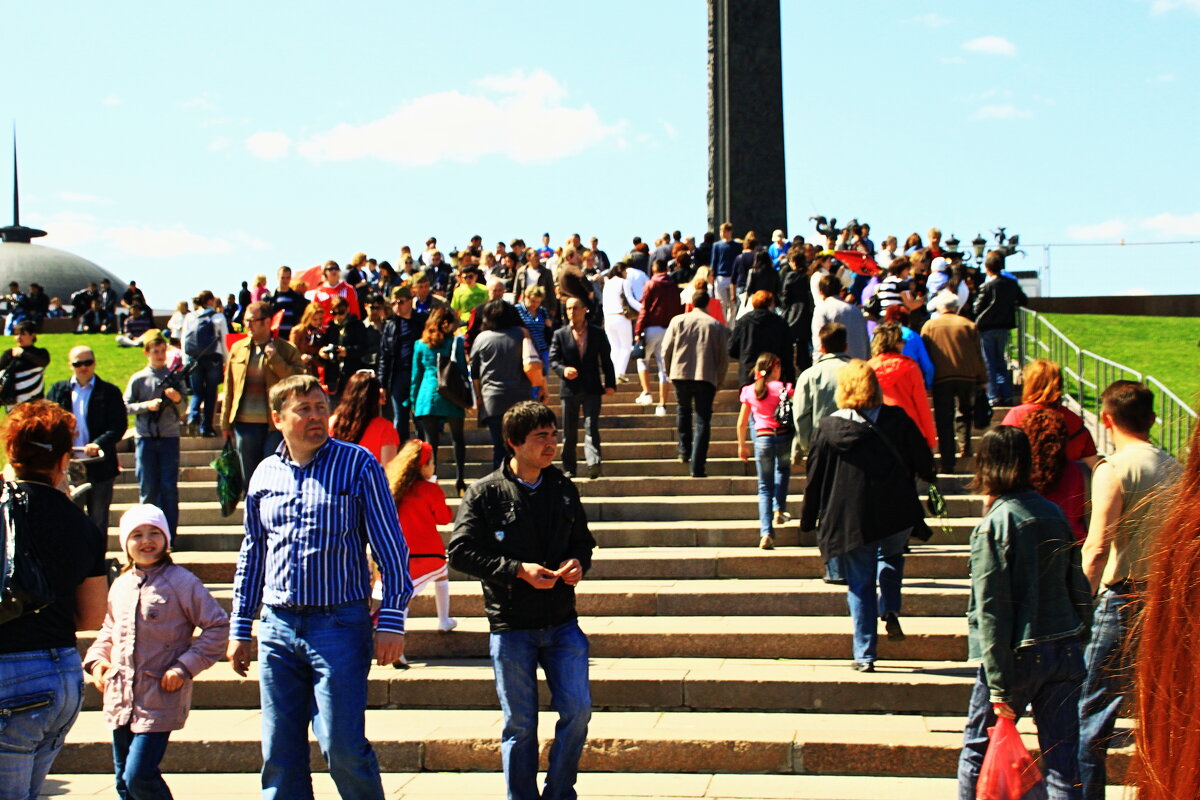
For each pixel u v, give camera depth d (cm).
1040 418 626
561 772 547
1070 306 2655
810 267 1557
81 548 471
